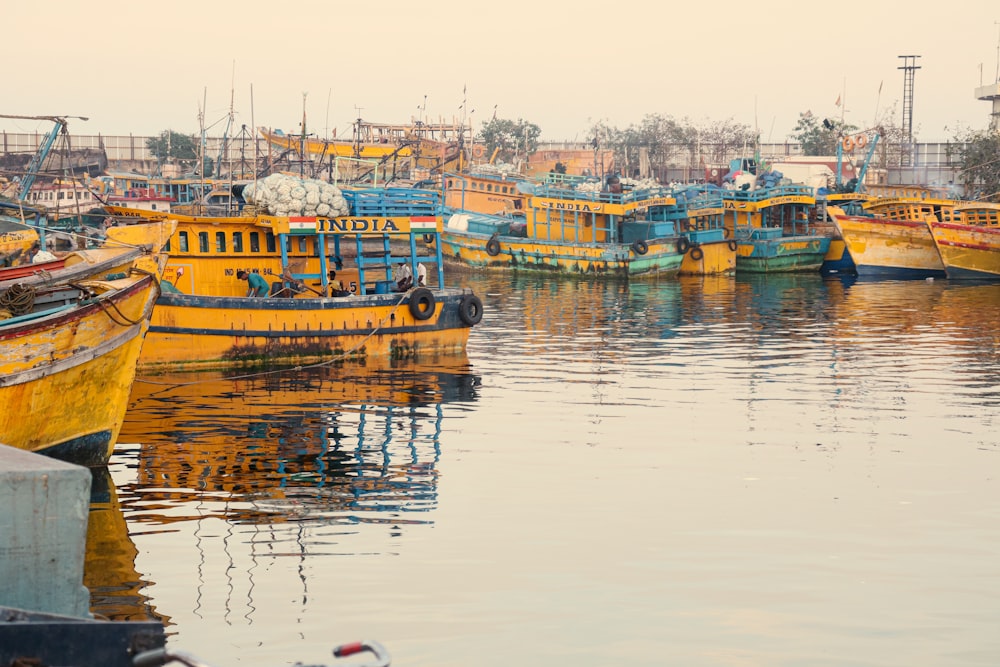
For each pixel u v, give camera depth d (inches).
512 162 5708.7
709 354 1590.8
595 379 1365.7
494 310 2182.6
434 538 726.5
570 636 571.8
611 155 5629.9
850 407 1186.0
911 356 1568.7
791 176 4921.3
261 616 591.2
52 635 336.2
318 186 1465.3
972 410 1168.8
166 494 826.8
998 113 4950.8
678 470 913.5
